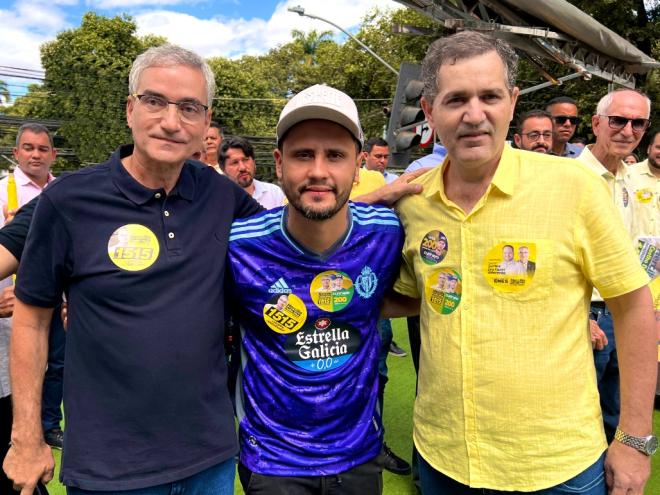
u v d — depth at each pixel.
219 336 1.69
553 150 4.16
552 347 1.54
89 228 1.58
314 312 1.74
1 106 28.03
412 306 2.02
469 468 1.62
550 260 1.53
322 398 1.74
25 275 1.59
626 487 1.56
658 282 2.78
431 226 1.72
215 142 4.59
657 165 3.53
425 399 1.74
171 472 1.57
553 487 1.55
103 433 1.54
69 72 24.95
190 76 1.65
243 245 1.74
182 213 1.67
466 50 1.52
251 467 1.77
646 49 12.57
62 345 3.33
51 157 3.82
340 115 1.58
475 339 1.59
